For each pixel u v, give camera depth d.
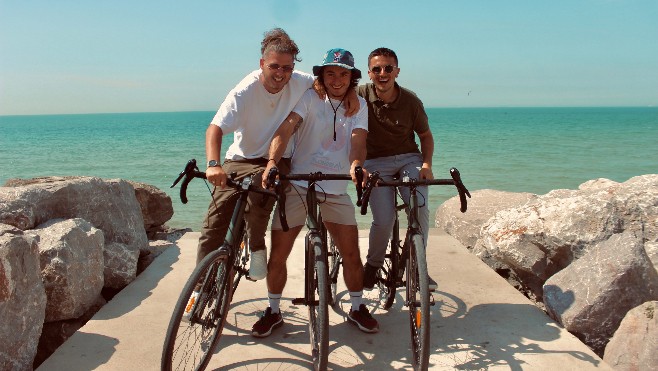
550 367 3.36
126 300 4.39
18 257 3.41
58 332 4.15
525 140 43.78
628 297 3.80
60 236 4.25
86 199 5.27
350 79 3.54
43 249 4.10
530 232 5.00
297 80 3.61
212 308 3.12
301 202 3.63
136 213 5.92
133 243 5.58
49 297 4.07
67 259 4.15
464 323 4.00
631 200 4.83
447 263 5.28
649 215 4.72
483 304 4.34
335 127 3.61
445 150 32.97
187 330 3.55
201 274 2.88
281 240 3.67
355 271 3.80
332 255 4.17
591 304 3.81
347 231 3.71
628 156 29.11
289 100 3.57
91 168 27.53
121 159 32.12
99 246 4.60
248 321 4.00
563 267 4.88
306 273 3.38
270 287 3.78
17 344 3.33
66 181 5.34
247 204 3.47
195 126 98.56
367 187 3.17
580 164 24.97
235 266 3.32
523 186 18.31
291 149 3.70
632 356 3.36
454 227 6.52
